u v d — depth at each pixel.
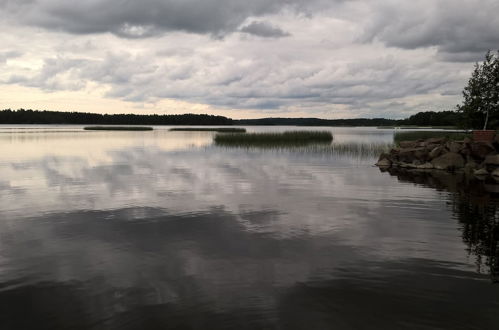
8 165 22.30
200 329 4.69
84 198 12.81
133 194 13.56
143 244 7.95
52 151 32.31
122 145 40.72
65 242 8.09
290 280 6.11
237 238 8.38
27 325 4.80
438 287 5.82
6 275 6.35
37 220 9.91
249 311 5.12
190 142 47.12
